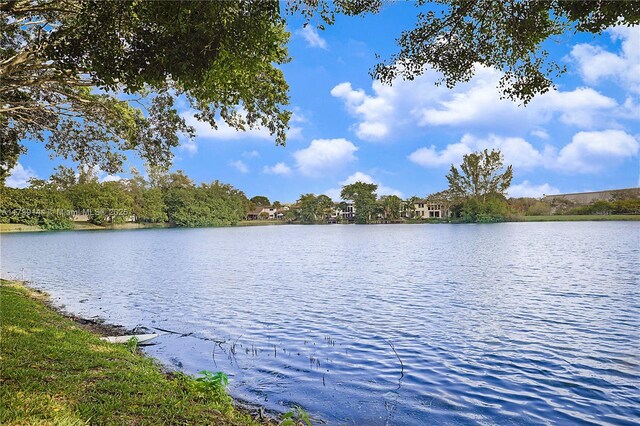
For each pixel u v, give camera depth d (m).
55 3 8.53
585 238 51.94
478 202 122.44
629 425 6.43
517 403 7.23
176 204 119.69
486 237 58.75
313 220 152.62
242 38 5.71
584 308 14.62
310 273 25.17
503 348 10.26
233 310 15.11
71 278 24.05
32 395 5.60
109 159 18.56
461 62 8.04
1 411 4.97
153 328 12.60
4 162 18.89
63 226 88.81
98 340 10.00
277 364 9.34
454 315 13.82
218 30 5.58
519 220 125.50
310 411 6.98
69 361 7.52
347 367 9.11
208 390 6.95
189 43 5.67
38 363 7.15
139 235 76.81
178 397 6.44
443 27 7.80
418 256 34.53
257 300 16.92
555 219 121.12
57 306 16.14
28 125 17.14
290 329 12.37
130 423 5.27
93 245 51.41
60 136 17.75
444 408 7.06
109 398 5.93
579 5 5.90
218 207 132.50
